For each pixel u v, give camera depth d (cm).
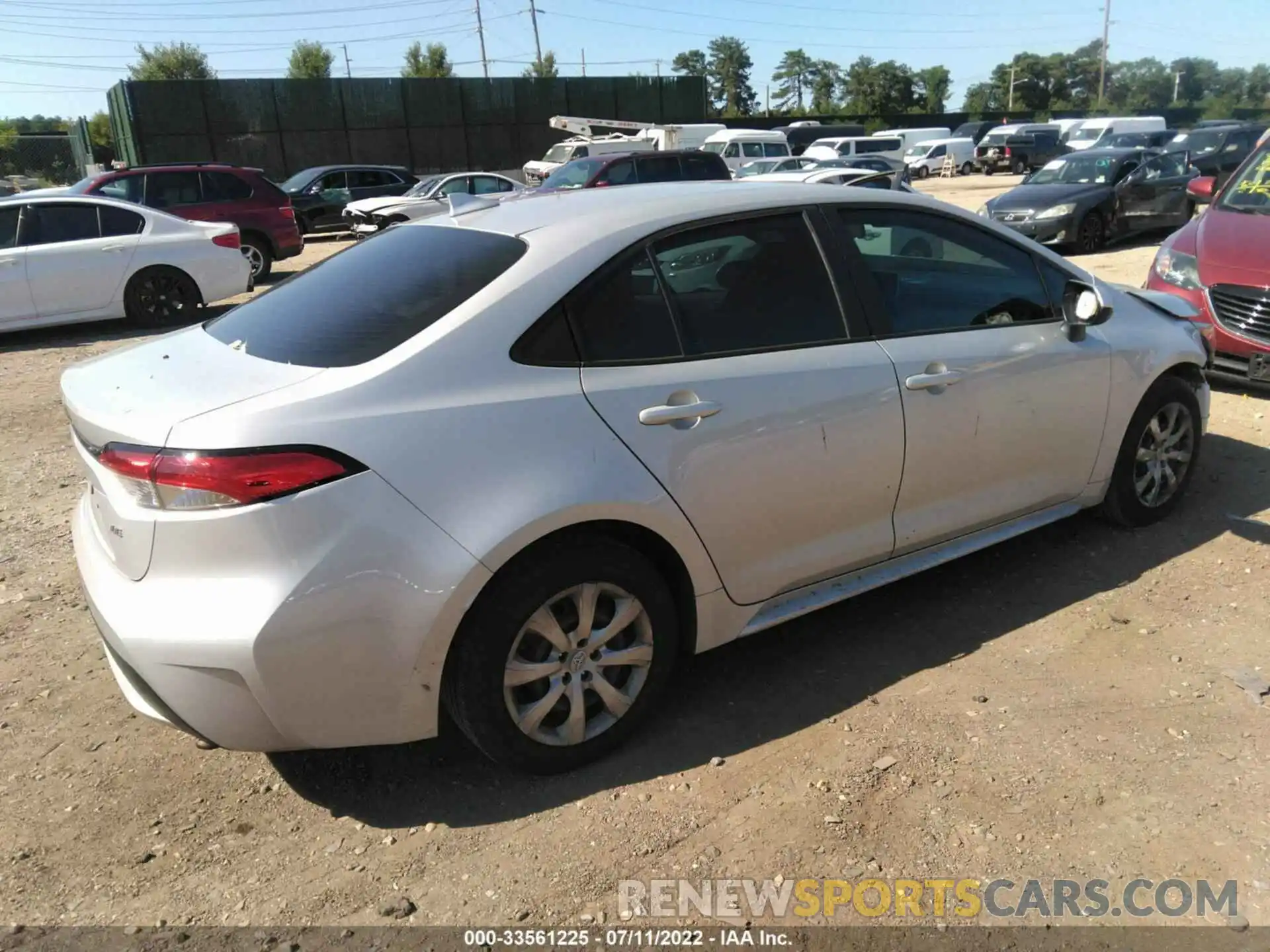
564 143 2467
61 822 272
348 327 274
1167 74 10862
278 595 232
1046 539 434
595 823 266
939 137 4741
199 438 232
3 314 986
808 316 320
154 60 4778
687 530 286
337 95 3117
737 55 10144
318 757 299
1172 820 261
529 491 254
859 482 323
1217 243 630
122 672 261
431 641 248
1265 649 340
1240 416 595
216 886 247
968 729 301
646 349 285
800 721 309
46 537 477
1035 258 389
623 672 293
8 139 3278
